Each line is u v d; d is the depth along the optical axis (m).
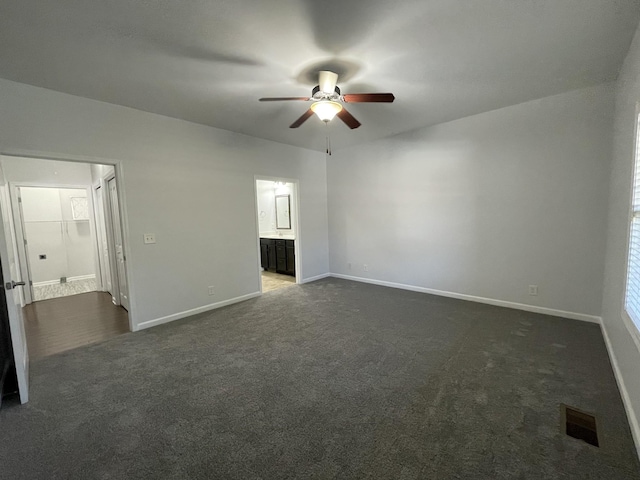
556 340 2.77
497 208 3.71
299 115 3.47
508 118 3.51
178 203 3.60
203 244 3.86
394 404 1.91
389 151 4.71
